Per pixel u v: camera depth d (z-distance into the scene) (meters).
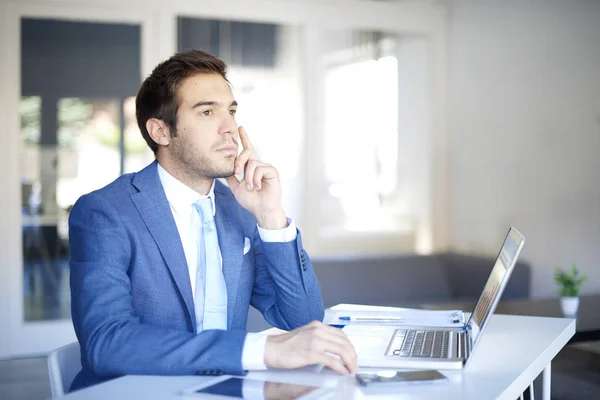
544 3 4.66
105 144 4.67
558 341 1.57
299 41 5.13
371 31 5.31
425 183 5.52
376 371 1.26
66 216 4.62
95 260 1.47
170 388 1.17
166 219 1.56
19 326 4.53
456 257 4.96
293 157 5.15
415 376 1.20
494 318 1.81
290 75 5.11
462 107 5.35
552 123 4.62
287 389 1.13
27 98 4.51
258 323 4.00
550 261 4.65
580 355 4.27
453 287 4.91
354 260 4.74
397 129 5.43
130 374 1.28
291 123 5.13
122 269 1.49
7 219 4.50
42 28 4.52
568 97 4.52
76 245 1.51
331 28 5.20
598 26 4.31
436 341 1.46
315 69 5.16
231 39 4.93
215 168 1.58
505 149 4.98
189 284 1.55
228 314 1.61
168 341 1.28
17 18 4.46
